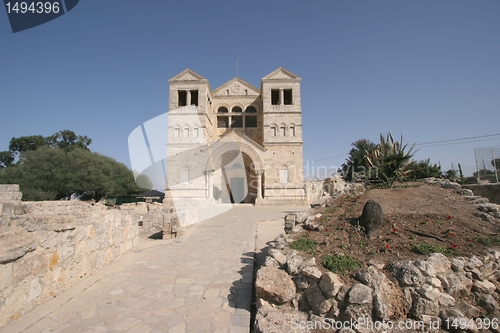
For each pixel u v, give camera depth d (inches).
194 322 205.0
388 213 335.9
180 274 314.3
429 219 313.4
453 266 221.9
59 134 2181.3
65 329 192.4
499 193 514.6
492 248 250.4
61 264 257.9
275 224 693.9
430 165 931.3
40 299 229.3
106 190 1544.0
